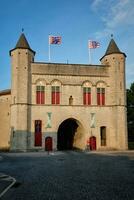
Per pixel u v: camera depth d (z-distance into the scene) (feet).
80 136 171.94
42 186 48.11
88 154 133.08
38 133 161.07
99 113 169.68
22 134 155.84
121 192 42.01
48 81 166.30
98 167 77.10
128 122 240.12
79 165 83.10
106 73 173.99
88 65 172.35
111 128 169.07
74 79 169.78
